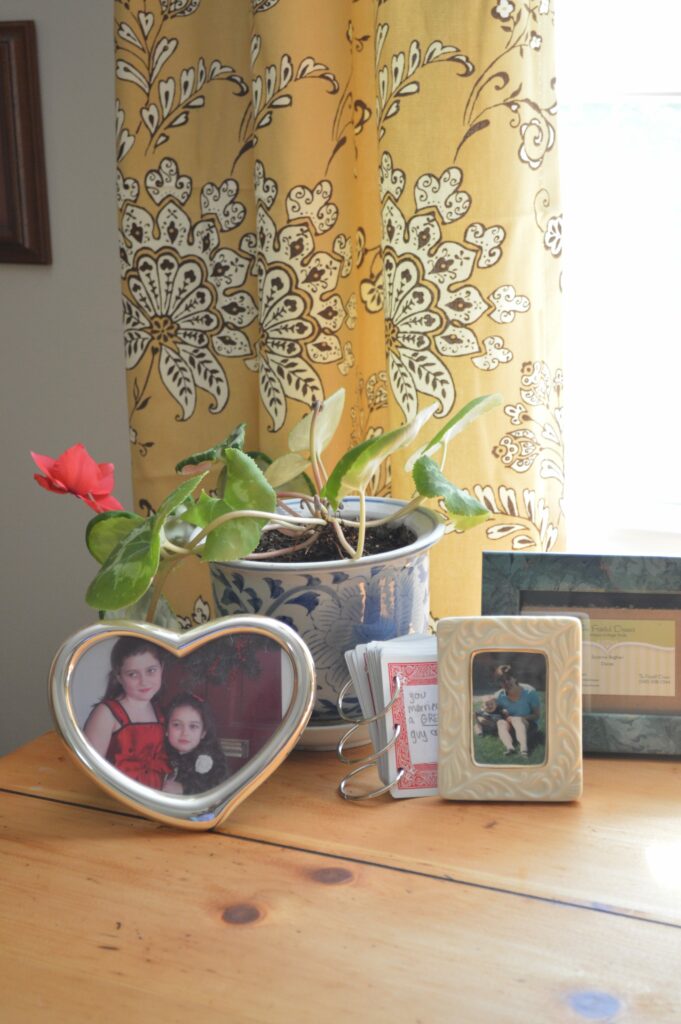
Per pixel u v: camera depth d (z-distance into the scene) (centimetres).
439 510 102
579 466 133
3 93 140
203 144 111
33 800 85
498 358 100
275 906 70
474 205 97
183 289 114
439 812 81
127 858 76
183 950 66
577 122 124
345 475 80
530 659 81
